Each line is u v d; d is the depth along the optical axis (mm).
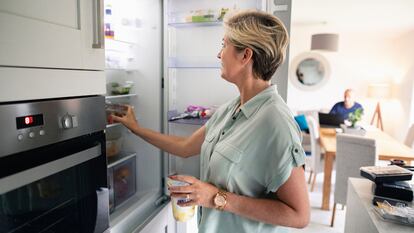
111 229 1138
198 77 1537
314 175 3416
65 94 791
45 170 728
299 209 812
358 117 3357
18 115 664
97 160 939
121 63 1458
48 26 725
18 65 655
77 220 891
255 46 866
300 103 5848
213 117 1151
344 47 5574
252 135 858
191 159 1536
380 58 5527
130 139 1560
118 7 1419
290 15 1298
